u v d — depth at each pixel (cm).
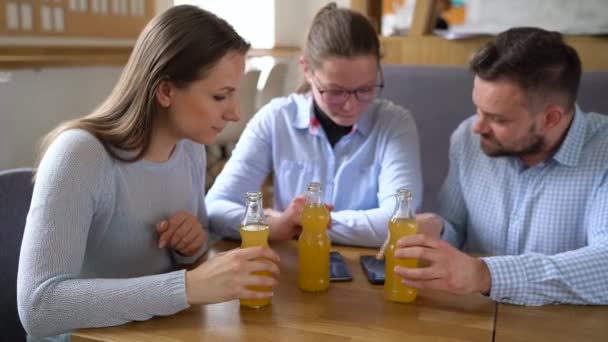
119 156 115
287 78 393
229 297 96
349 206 165
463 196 162
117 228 118
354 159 163
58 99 210
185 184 132
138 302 94
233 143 322
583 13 223
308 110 167
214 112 112
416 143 167
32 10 196
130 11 250
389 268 105
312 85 157
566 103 132
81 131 112
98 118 117
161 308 94
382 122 166
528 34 131
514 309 103
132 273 122
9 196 136
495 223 153
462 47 238
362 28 148
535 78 125
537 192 146
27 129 197
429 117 233
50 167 106
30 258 99
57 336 114
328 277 110
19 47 187
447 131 231
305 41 162
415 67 235
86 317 93
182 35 109
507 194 152
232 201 159
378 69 154
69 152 107
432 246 104
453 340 90
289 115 170
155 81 111
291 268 121
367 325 94
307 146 167
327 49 146
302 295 107
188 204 133
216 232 149
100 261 120
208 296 95
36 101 200
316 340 89
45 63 196
